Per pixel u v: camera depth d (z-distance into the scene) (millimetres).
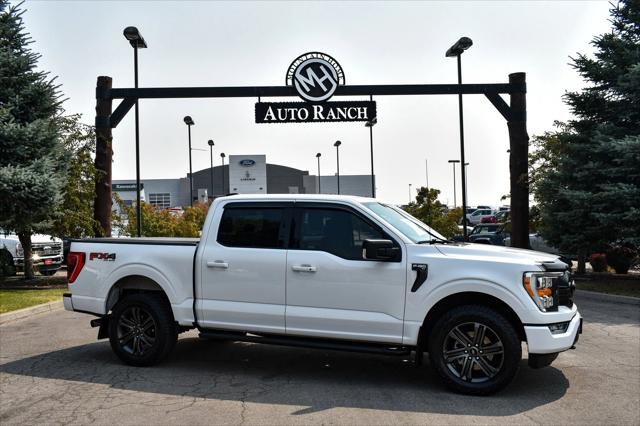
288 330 6195
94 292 7109
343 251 6109
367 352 5914
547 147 17609
